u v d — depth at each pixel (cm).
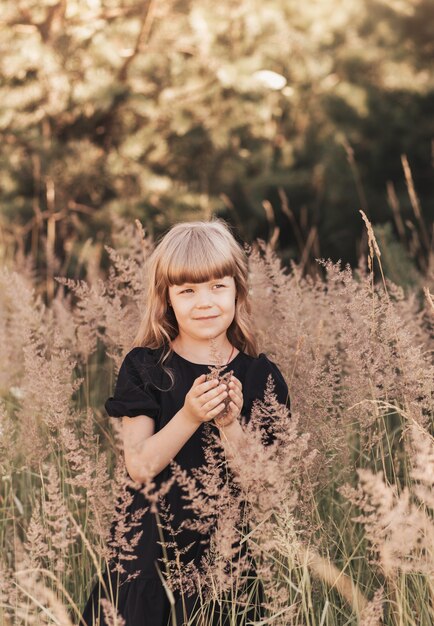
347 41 868
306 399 275
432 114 851
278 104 766
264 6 705
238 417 240
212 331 243
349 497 202
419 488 212
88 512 270
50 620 236
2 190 593
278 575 235
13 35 591
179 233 248
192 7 648
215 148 642
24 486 316
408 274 422
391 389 272
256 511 211
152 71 604
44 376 288
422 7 913
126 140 595
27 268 475
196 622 223
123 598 231
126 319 328
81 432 327
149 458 223
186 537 231
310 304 344
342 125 812
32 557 222
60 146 580
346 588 240
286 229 794
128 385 241
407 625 215
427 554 218
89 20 612
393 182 838
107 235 578
